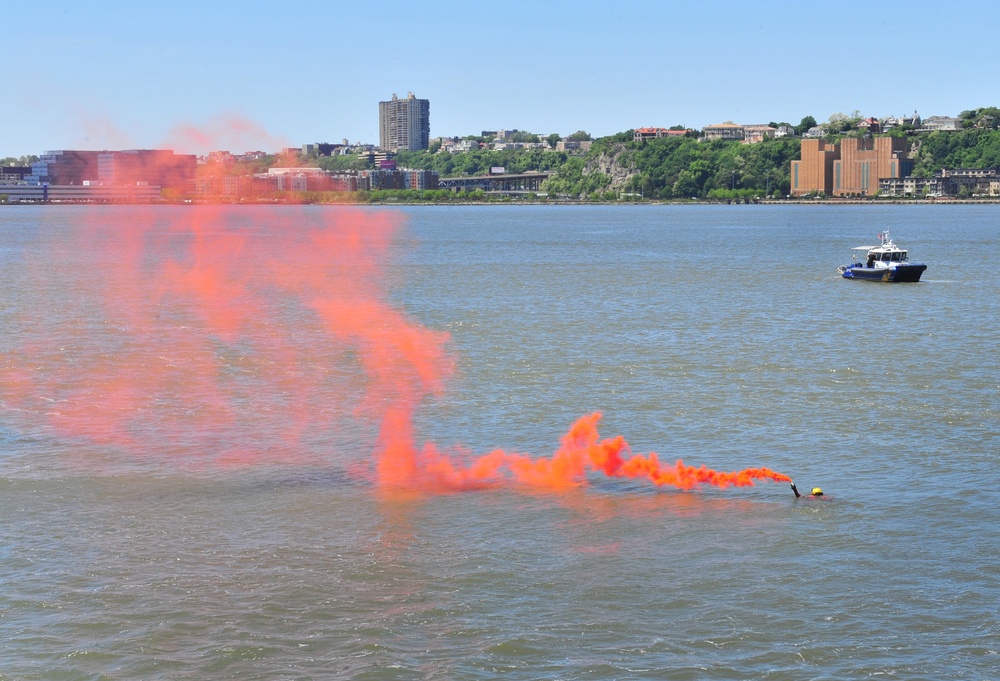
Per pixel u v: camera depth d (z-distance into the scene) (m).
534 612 44.16
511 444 65.25
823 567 47.69
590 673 40.03
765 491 56.59
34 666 40.31
